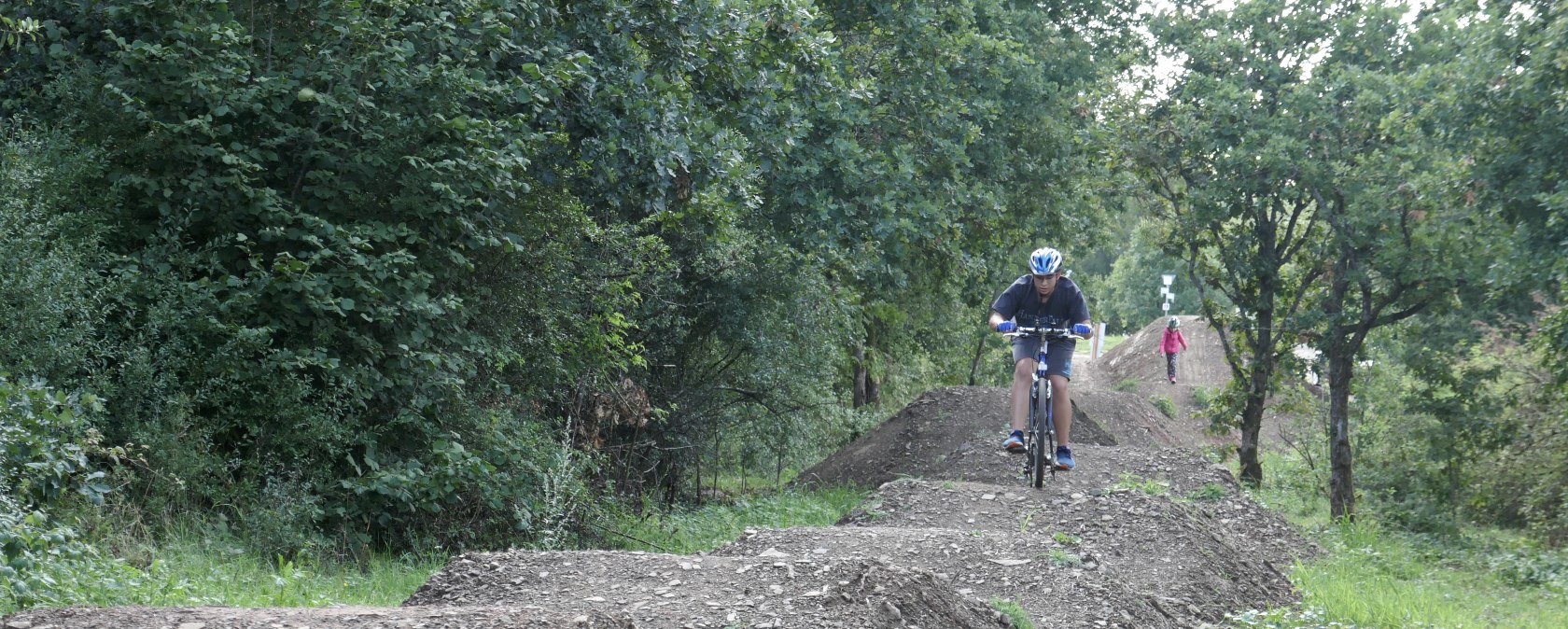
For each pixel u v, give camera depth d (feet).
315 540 30.04
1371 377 67.56
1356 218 58.18
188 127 31.09
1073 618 25.71
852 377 90.53
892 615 20.47
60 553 20.68
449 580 22.34
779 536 30.22
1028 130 78.79
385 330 33.81
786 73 44.98
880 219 56.39
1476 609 37.50
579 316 44.60
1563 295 47.37
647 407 51.78
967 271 77.20
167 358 30.07
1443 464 62.28
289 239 32.76
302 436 30.89
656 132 40.22
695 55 41.42
